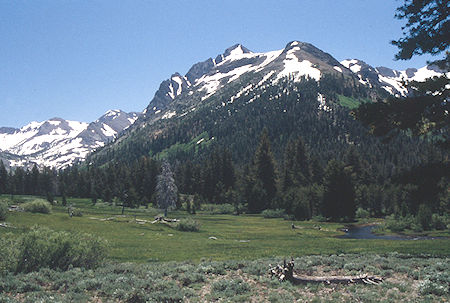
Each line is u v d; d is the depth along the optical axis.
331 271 19.58
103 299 13.92
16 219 52.59
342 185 96.31
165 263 23.77
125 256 31.47
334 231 71.50
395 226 72.00
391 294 14.11
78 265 20.50
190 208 128.75
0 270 17.73
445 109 17.67
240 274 18.86
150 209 131.50
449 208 69.25
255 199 125.31
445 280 15.60
